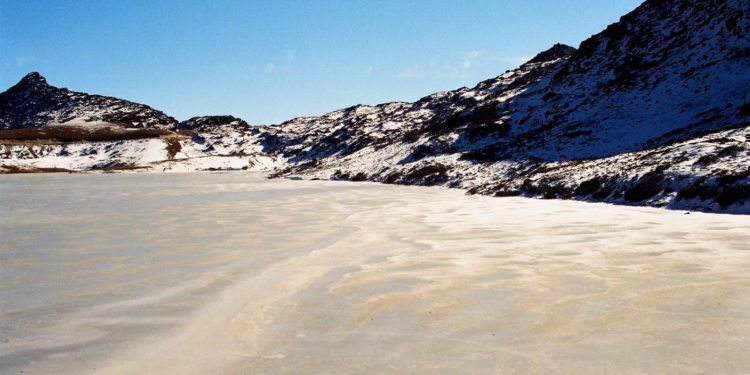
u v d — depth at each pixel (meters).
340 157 77.00
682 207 20.16
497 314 7.61
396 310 7.92
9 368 5.96
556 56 100.94
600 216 18.31
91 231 16.73
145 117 194.12
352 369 5.77
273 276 10.27
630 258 11.12
